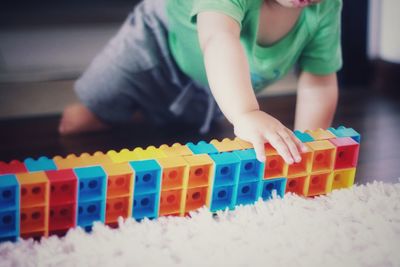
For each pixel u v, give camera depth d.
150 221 0.77
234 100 0.87
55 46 1.97
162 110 1.46
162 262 0.67
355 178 1.06
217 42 0.91
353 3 1.85
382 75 1.92
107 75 1.38
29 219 0.75
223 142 0.87
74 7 2.26
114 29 2.16
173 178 0.82
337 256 0.69
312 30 1.13
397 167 1.14
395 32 1.86
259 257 0.68
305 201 0.84
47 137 1.35
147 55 1.34
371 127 1.43
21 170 0.74
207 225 0.76
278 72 1.20
